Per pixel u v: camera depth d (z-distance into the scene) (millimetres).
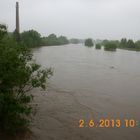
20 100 6754
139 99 11172
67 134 7066
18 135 6652
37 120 7906
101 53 48969
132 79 16594
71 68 21281
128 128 7758
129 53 54438
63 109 9250
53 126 7547
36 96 10773
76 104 9992
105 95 11742
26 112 6617
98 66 23828
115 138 6992
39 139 6617
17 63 6477
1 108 6066
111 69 21906
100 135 7141
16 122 6539
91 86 13703
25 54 7402
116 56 41219
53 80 14930
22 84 6992
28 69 6941
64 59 30422
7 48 6574
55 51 49188
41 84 7199
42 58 30656
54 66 22297
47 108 9211
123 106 10039
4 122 6562
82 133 7195
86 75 17625
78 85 13805
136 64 27812
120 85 14305
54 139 6695
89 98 11070
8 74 6152
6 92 6367
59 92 11875
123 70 21547
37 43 61375
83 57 35438
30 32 58719
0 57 6168
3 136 6457
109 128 7684
